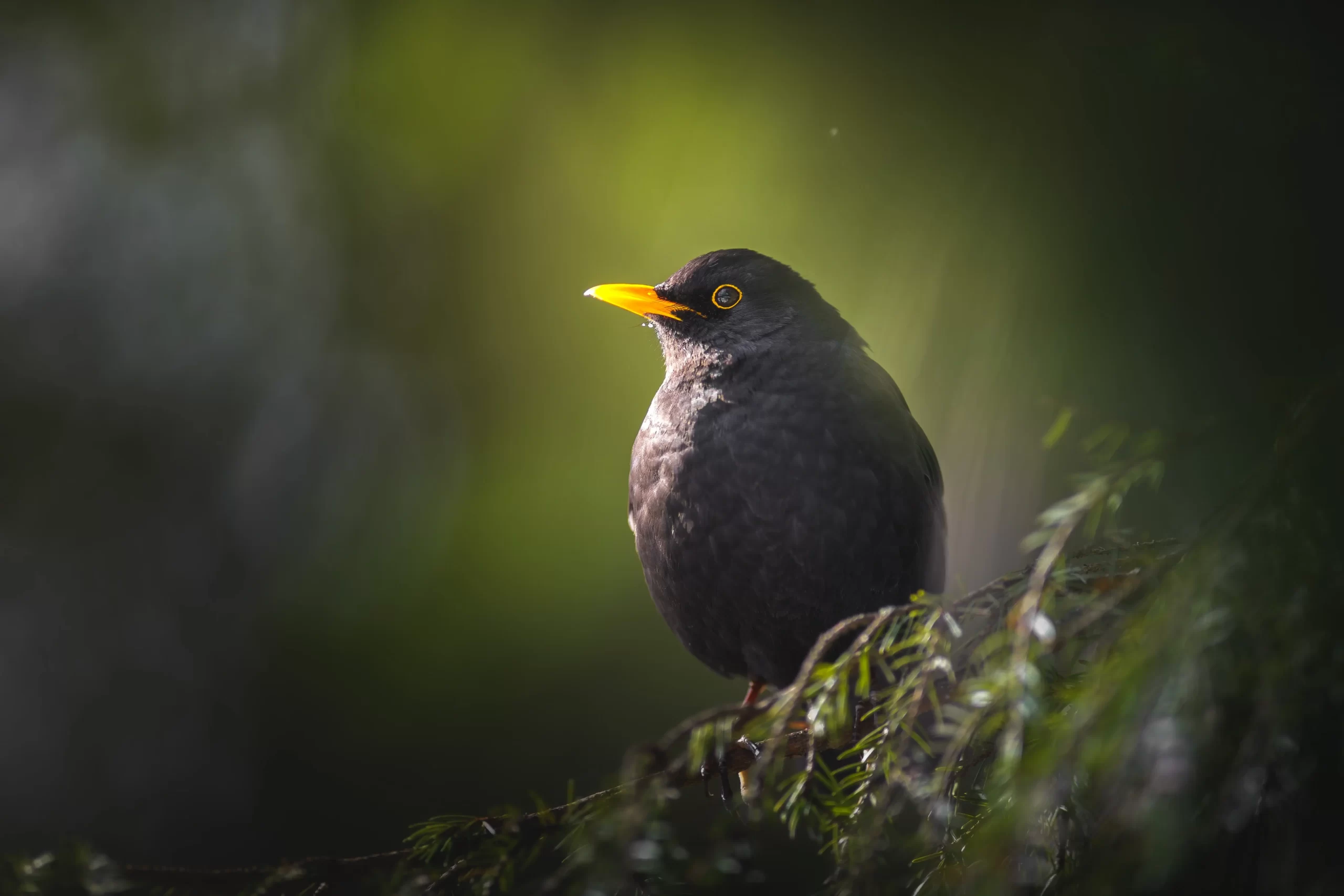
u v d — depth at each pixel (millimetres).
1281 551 3643
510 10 13031
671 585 8328
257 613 15930
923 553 8242
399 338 15531
